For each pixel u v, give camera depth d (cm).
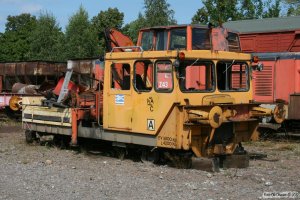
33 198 801
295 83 1648
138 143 1124
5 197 811
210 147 1095
